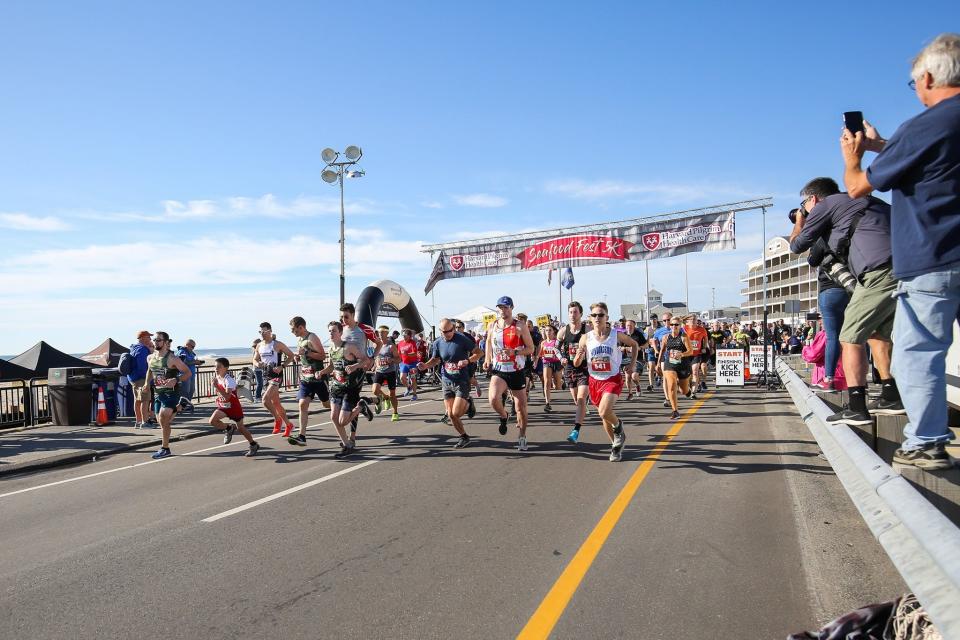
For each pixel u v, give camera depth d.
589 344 8.03
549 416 12.93
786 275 92.88
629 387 15.70
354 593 4.12
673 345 11.89
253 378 18.12
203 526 5.78
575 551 4.75
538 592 4.02
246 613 3.87
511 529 5.33
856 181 2.87
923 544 1.72
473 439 10.18
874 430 3.55
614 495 6.35
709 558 4.52
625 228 21.39
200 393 18.66
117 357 18.75
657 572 4.29
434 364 9.60
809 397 4.83
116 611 3.97
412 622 3.67
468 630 3.55
